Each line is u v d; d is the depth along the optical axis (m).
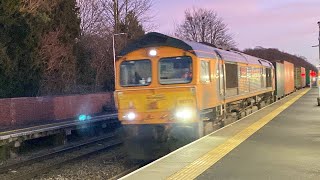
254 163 9.20
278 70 34.38
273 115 20.20
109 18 44.47
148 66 13.76
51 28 32.72
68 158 15.66
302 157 9.80
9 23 26.48
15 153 16.84
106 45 42.50
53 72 32.59
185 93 13.25
